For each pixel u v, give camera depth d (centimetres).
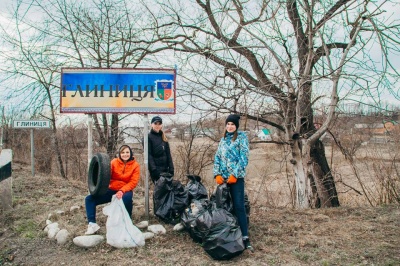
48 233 517
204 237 433
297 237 500
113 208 471
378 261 415
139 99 579
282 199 899
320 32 677
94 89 575
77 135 1353
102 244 471
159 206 553
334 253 439
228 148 459
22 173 1184
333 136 944
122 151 520
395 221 573
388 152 897
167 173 569
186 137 979
